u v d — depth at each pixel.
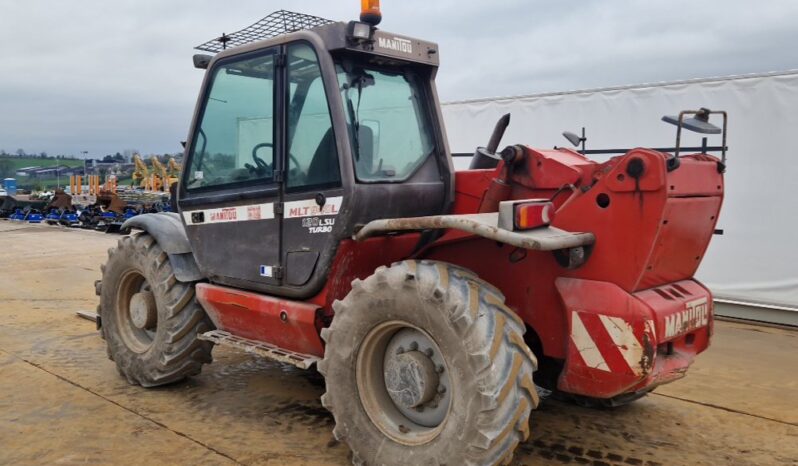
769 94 6.44
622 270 2.83
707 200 3.04
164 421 3.77
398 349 3.06
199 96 4.00
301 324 3.38
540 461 3.27
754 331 6.25
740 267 6.74
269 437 3.55
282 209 3.51
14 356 5.13
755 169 6.57
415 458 2.85
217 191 3.87
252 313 3.65
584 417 3.86
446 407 2.90
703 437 3.58
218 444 3.45
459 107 8.43
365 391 3.09
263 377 4.60
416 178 3.59
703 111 3.07
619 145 7.31
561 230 2.88
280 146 3.50
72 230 18.14
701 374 4.75
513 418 2.65
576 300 2.91
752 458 3.32
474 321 2.69
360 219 3.27
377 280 2.96
